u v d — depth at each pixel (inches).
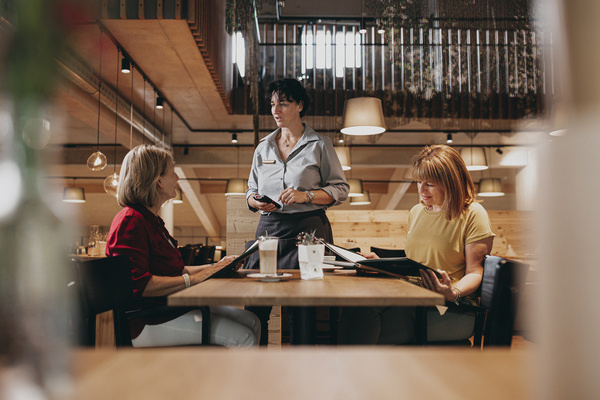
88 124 375.9
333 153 110.1
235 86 346.3
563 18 7.4
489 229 86.8
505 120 341.7
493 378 12.3
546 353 8.0
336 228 230.2
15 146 14.2
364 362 13.9
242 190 433.1
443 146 92.0
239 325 76.8
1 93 14.1
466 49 281.7
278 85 107.8
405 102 340.8
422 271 73.1
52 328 13.3
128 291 70.7
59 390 11.9
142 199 84.8
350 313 83.8
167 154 88.4
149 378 12.4
